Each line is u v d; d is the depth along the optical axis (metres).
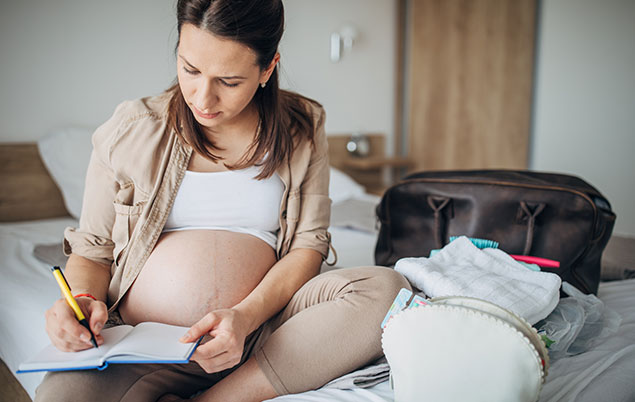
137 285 0.92
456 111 3.54
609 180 3.15
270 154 0.96
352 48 3.35
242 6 0.76
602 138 3.15
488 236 1.31
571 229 1.23
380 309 0.84
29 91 2.30
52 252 1.62
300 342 0.81
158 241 0.96
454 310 0.69
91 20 2.40
